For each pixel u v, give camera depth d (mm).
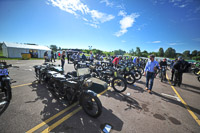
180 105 3402
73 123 2223
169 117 2674
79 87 2615
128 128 2170
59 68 4367
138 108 3039
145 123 2371
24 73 6230
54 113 2512
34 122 2154
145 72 4613
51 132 1932
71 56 14859
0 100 2709
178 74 5582
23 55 15258
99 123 2277
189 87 5695
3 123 2061
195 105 3457
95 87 2949
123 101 3445
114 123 2303
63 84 2922
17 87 3961
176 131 2168
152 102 3500
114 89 4363
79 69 2973
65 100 2980
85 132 1989
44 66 4566
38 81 4598
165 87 5410
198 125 2402
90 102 2523
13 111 2463
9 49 16422
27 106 2719
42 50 20703
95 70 5238
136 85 5414
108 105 3119
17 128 1964
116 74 4348
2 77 2867
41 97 3270
